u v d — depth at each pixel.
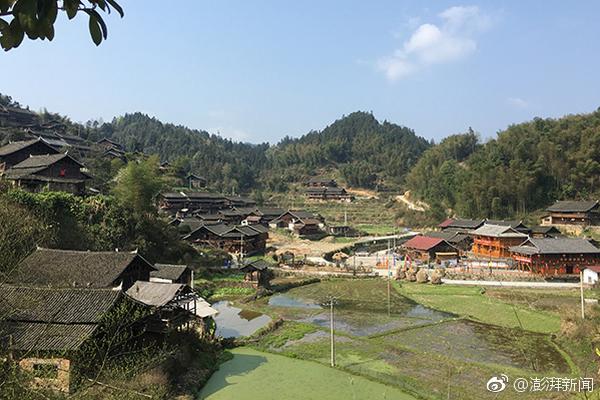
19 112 116.44
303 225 132.75
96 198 62.44
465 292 66.25
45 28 4.13
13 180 59.97
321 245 117.56
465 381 34.19
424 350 41.94
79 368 20.83
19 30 4.27
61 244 54.47
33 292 23.78
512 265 81.81
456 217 133.75
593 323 41.94
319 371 37.16
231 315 56.38
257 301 64.62
